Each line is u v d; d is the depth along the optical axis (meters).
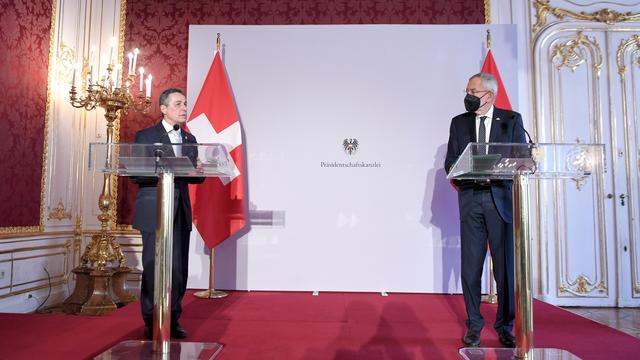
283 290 4.12
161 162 1.96
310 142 4.19
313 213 4.15
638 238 4.34
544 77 4.46
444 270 4.08
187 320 2.96
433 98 4.19
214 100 4.00
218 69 4.05
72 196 4.17
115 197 4.39
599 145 1.91
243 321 2.94
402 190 4.14
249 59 4.25
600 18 4.46
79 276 3.82
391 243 4.11
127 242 4.35
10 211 3.35
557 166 1.92
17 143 3.42
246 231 4.16
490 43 4.10
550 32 4.48
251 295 3.90
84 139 4.34
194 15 4.51
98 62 4.44
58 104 3.94
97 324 2.77
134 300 3.83
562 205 4.40
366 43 4.23
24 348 2.28
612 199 4.38
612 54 4.46
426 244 4.11
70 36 4.10
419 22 4.47
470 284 2.39
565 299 4.36
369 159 4.17
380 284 4.09
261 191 4.18
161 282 2.09
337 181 4.16
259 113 4.21
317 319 3.01
